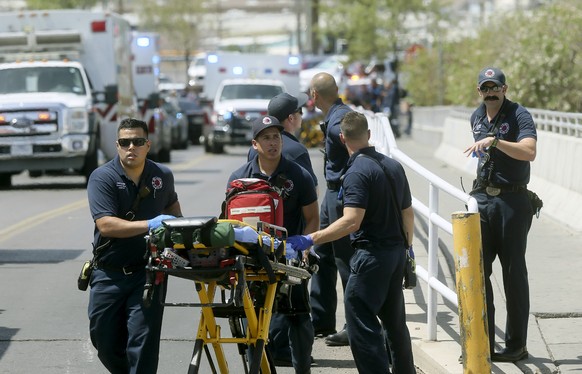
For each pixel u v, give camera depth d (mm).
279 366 28078
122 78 85312
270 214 22969
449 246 42531
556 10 80000
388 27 183875
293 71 125562
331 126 29422
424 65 137500
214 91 125750
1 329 32219
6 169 74812
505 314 31312
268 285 21969
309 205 25484
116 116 80188
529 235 45281
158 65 110438
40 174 90250
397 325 24438
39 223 54750
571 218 47562
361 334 23844
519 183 26484
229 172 86500
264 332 21734
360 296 23891
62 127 73875
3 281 39312
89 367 28234
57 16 81562
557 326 30000
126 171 23453
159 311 22922
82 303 35594
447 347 27734
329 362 28672
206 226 20141
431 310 28375
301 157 28500
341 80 158625
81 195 70062
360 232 24000
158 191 23703
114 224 22844
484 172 26641
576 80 77500
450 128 88938
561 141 52375
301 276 22609
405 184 24297
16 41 80812
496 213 26531
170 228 20281
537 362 26531
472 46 104625
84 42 81438
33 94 76000
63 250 45906
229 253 20766
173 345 30297
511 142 26203
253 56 125062
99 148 80125
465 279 23328
